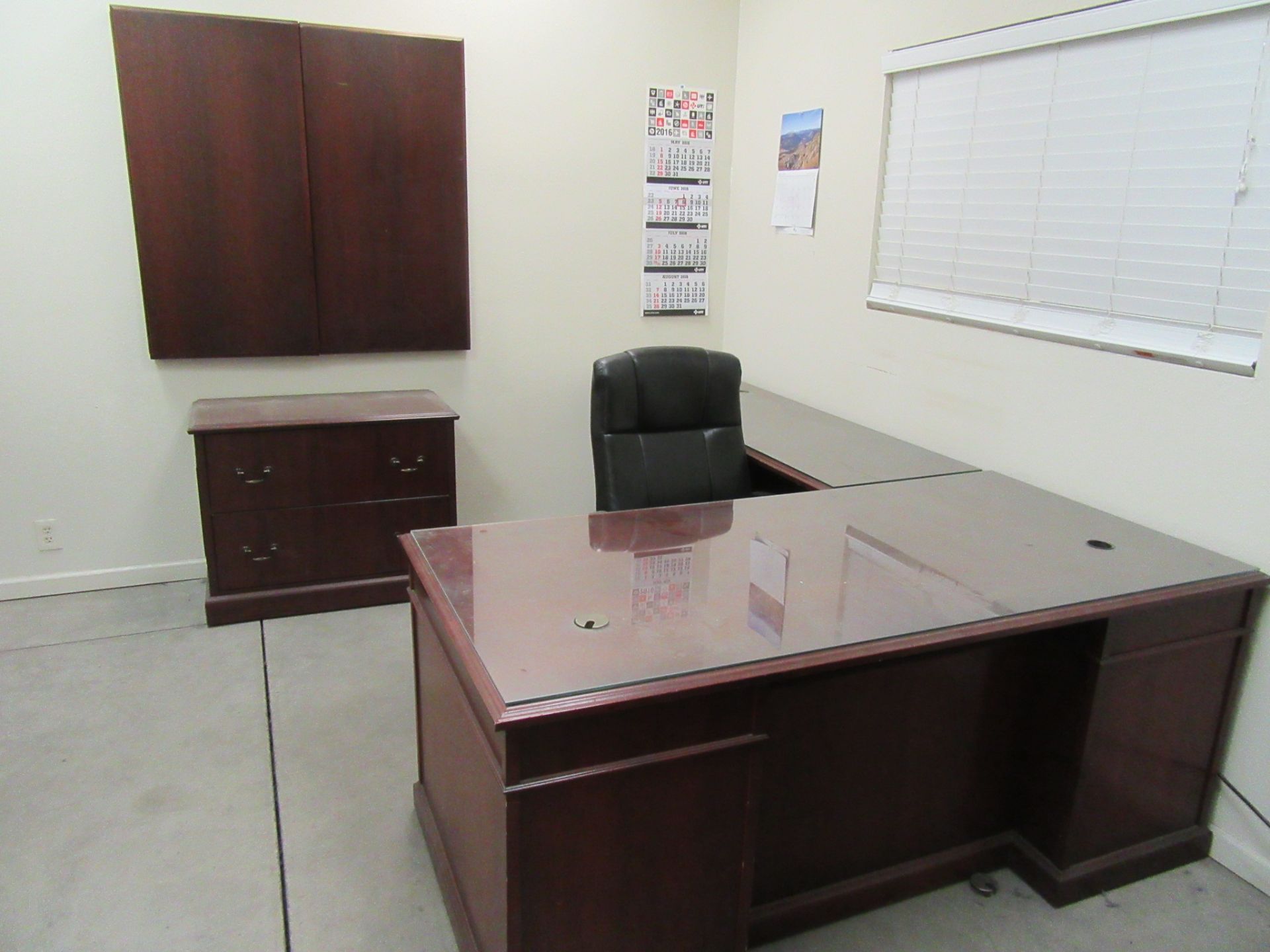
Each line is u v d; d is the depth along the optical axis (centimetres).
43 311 297
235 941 174
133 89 286
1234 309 195
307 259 318
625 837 140
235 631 295
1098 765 184
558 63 341
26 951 169
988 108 250
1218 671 192
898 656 148
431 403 323
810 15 320
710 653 142
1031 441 245
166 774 222
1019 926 184
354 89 310
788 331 351
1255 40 184
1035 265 242
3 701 251
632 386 252
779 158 346
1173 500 208
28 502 310
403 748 236
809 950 176
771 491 284
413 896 187
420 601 181
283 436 290
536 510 386
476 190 342
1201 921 186
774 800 172
